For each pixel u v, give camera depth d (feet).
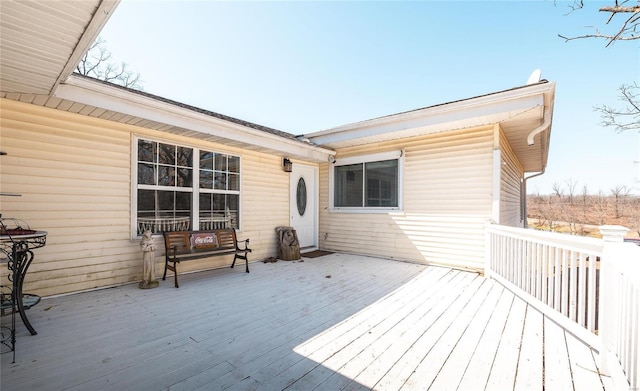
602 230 7.40
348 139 21.38
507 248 14.20
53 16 6.08
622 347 6.24
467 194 18.11
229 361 7.30
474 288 14.16
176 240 15.76
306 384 6.34
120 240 14.19
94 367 6.92
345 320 10.12
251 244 20.49
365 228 23.03
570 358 7.56
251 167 20.68
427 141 19.92
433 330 9.30
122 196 14.25
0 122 11.12
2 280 11.15
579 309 8.75
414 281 15.43
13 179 11.36
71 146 12.73
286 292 13.41
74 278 12.81
